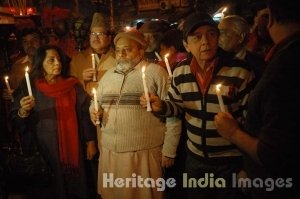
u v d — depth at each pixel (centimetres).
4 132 341
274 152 127
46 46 283
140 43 243
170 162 240
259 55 282
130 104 238
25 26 364
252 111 148
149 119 241
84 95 293
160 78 244
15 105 286
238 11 468
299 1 131
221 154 211
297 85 126
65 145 282
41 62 280
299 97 125
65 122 282
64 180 287
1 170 296
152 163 246
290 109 125
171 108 220
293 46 131
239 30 271
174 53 330
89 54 342
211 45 198
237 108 202
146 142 242
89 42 352
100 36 311
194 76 211
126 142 240
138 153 242
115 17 761
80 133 294
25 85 288
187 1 683
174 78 222
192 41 201
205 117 207
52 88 281
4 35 372
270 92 131
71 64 346
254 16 326
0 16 446
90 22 353
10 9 473
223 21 279
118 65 250
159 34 365
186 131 240
